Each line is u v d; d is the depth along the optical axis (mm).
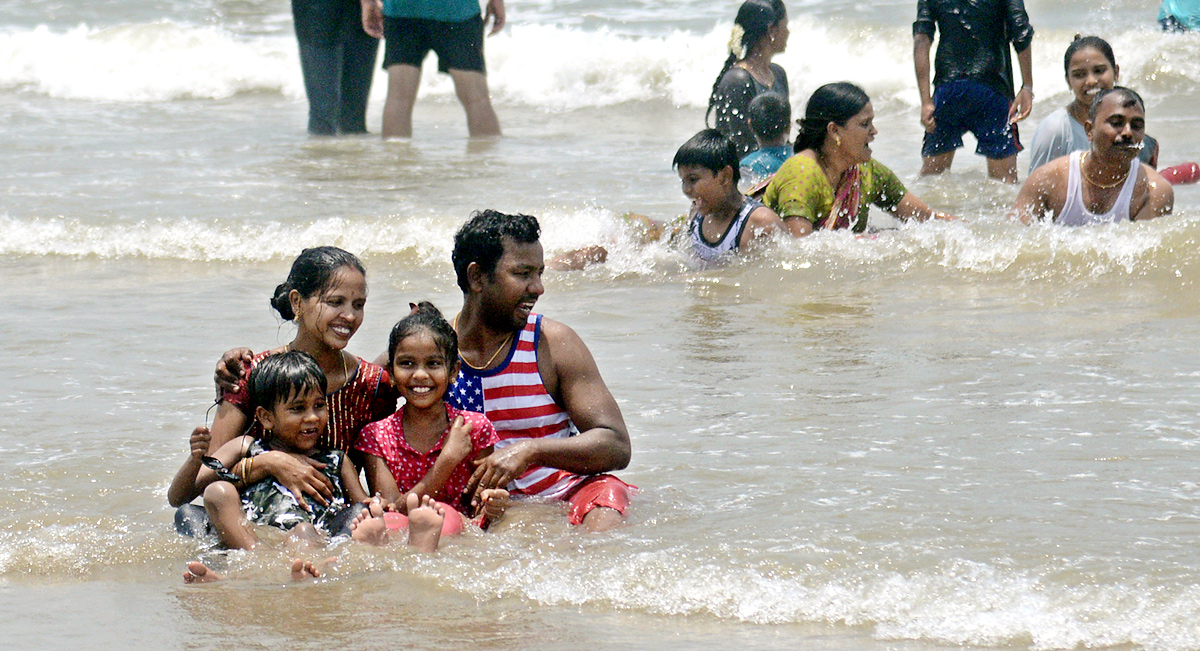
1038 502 7824
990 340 11711
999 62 18953
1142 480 8148
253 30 39375
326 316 8102
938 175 19625
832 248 14641
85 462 9102
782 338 12117
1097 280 13523
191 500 8047
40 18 40438
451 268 15414
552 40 32500
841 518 7660
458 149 23844
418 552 7379
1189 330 11688
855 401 10109
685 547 7297
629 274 14930
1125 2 33312
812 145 15195
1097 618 6176
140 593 6996
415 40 25391
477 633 6320
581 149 23688
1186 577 6582
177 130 26938
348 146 24328
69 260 16125
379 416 8422
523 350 8203
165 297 14102
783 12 18875
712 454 9016
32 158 22859
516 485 8344
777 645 6082
